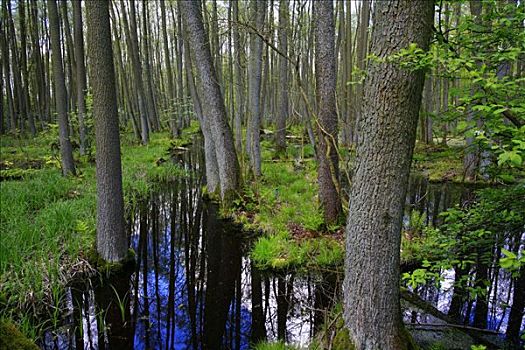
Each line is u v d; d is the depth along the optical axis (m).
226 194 8.91
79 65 13.03
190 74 12.74
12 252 5.25
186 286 5.93
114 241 5.75
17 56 23.22
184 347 4.35
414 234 6.71
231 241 7.54
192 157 18.34
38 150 15.93
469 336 4.13
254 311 5.15
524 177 3.43
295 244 6.50
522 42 2.76
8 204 7.55
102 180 5.61
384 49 2.68
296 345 4.13
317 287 5.53
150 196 10.98
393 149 2.82
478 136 2.43
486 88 2.68
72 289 5.23
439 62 2.54
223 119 8.87
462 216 3.77
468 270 5.48
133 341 4.47
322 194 7.16
